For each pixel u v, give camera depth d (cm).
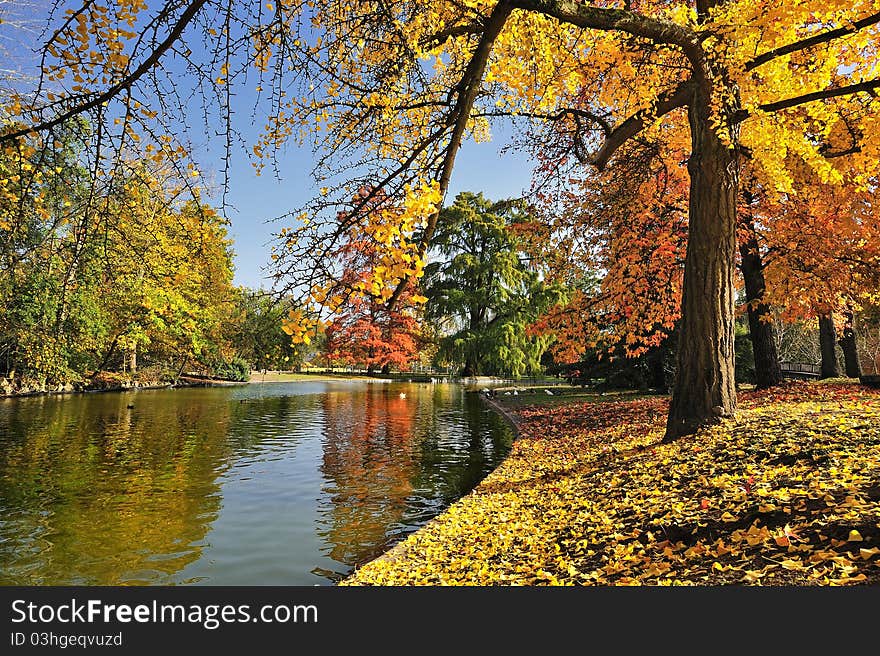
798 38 616
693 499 484
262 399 2556
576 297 1180
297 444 1253
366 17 387
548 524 555
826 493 395
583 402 1753
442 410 2059
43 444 1202
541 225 1206
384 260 325
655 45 551
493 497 720
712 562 347
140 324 2452
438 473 943
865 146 670
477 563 467
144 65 289
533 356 3544
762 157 615
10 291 972
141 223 430
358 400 2545
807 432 590
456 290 3862
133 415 1772
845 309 1316
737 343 1795
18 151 325
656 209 1126
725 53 547
